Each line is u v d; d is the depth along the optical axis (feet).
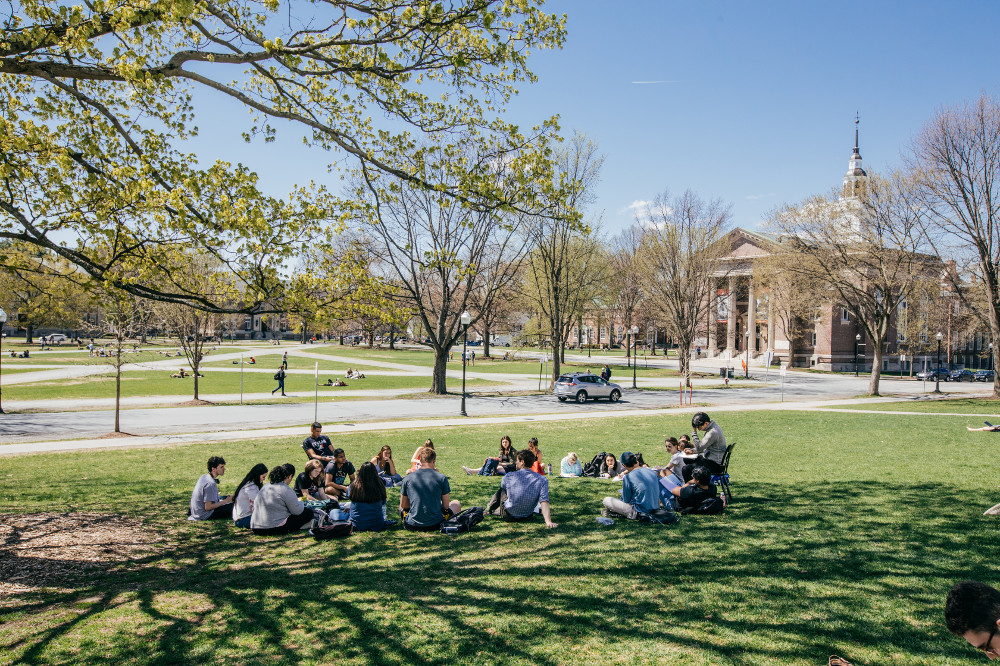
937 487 35.63
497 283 132.67
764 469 42.65
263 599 18.40
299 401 101.60
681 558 22.15
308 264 29.58
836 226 117.39
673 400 114.52
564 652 14.82
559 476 44.24
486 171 30.94
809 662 14.21
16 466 45.85
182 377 144.05
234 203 26.55
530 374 176.86
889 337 257.75
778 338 255.29
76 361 187.83
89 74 23.29
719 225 163.43
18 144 22.41
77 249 26.89
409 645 15.25
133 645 15.29
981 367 293.43
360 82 27.89
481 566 21.44
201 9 25.04
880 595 18.31
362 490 26.86
